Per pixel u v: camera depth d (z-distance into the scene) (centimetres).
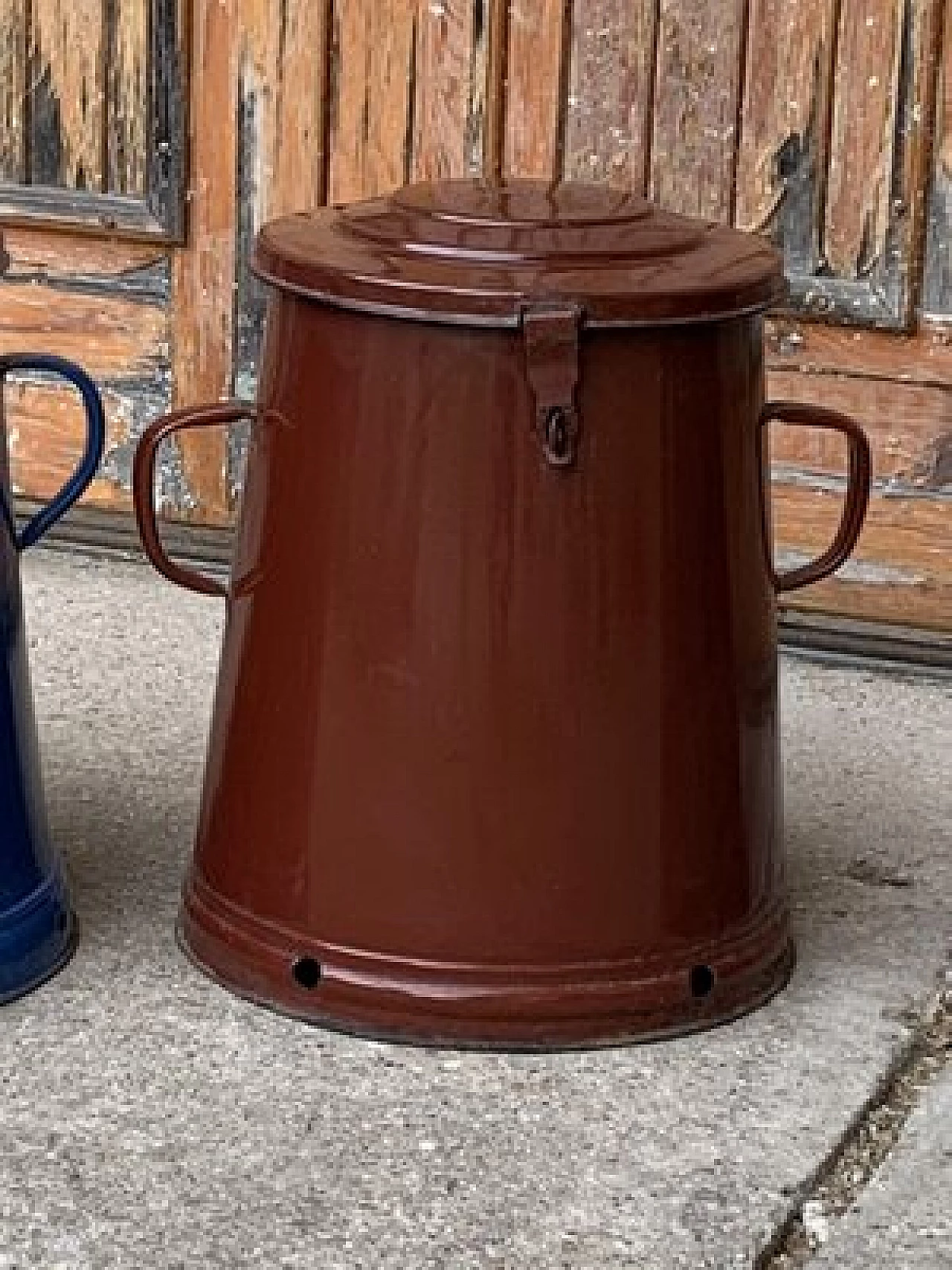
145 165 354
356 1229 199
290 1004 232
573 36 332
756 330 230
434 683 222
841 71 321
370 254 221
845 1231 205
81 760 289
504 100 338
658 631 224
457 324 214
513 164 339
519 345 215
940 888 268
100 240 362
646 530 222
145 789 282
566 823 225
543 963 227
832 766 301
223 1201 202
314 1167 208
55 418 370
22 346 369
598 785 225
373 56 342
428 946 227
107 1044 226
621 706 224
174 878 261
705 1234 201
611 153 334
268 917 234
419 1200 204
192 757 292
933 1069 232
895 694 325
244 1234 198
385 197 244
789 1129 217
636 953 229
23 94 358
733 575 229
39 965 236
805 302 328
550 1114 218
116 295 363
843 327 328
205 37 348
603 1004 228
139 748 294
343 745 226
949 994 244
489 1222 201
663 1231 201
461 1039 227
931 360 326
